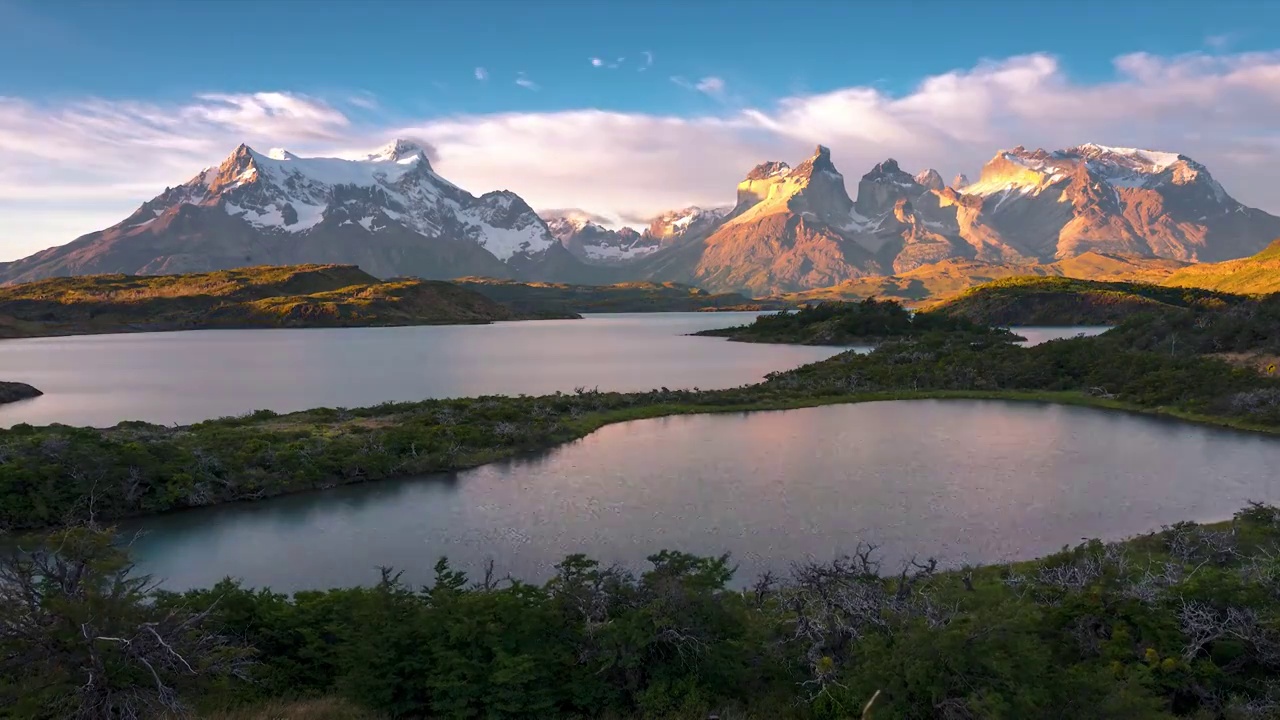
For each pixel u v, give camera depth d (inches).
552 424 3169.3
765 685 858.1
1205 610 897.5
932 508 2053.4
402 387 5442.9
